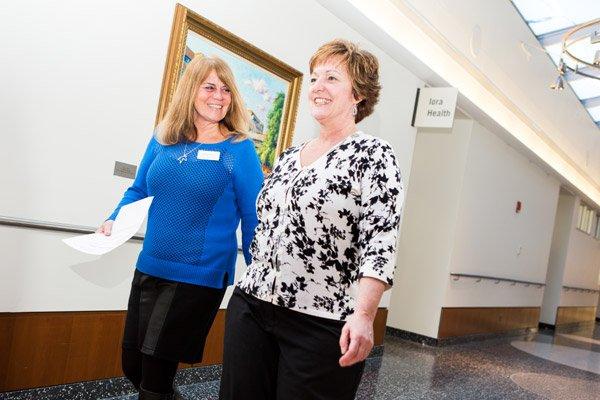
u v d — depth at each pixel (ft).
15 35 8.91
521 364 23.43
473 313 28.35
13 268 9.32
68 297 10.23
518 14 22.49
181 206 7.13
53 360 10.10
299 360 5.03
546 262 38.70
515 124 29.19
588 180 44.16
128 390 11.43
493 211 29.01
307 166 5.39
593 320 56.59
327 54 5.49
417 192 26.45
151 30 10.94
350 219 5.07
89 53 9.95
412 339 25.45
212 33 12.16
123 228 7.23
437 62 21.06
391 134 19.69
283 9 14.08
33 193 9.43
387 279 4.61
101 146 10.36
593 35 18.15
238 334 5.43
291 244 5.20
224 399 5.38
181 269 7.06
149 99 11.10
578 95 31.96
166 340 7.00
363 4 16.66
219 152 7.26
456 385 17.35
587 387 20.39
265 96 13.78
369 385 15.70
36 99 9.30
